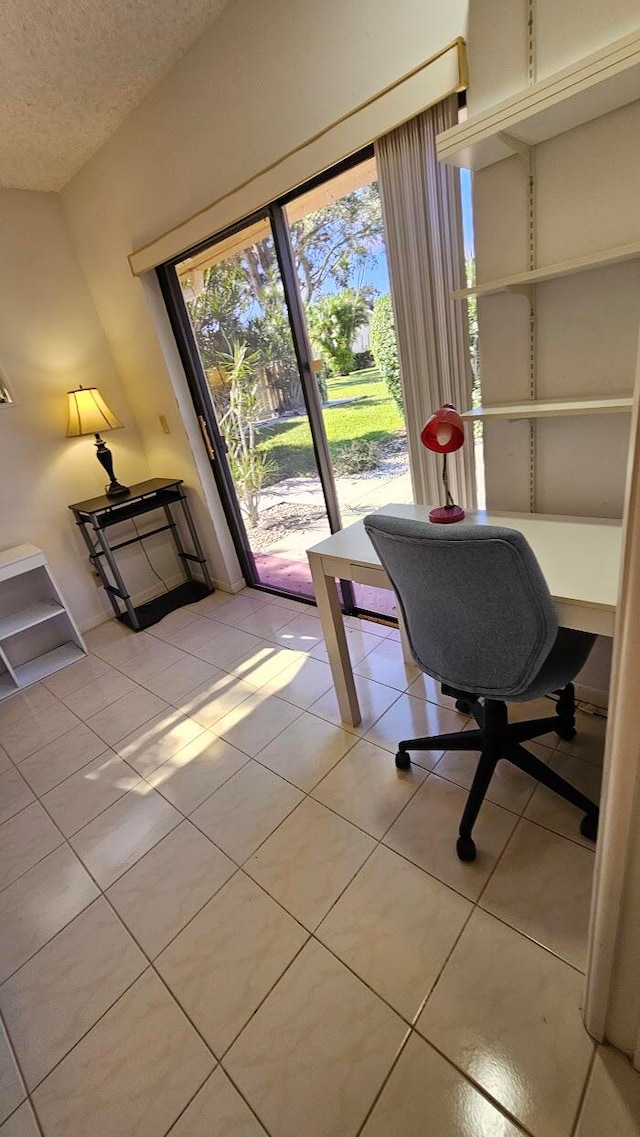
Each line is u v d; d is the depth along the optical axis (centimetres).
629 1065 91
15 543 274
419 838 140
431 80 130
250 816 157
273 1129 92
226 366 262
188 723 207
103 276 271
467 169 135
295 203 200
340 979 111
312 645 248
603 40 107
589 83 97
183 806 166
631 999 83
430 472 179
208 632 279
